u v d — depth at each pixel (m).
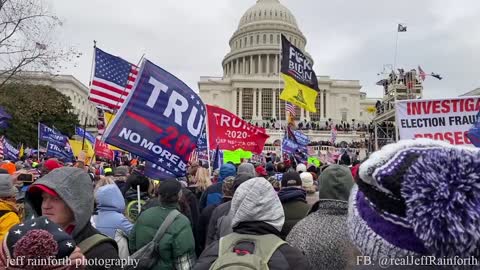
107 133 6.65
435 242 1.58
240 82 112.31
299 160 24.19
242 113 111.69
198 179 9.57
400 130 9.27
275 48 121.06
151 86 6.99
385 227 1.79
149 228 5.31
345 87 117.19
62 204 3.57
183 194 7.44
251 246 3.42
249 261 3.16
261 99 112.00
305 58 18.42
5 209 5.46
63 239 2.80
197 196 9.60
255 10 130.12
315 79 18.73
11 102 30.14
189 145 7.28
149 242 5.23
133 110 6.84
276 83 112.00
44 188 3.47
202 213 7.29
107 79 13.14
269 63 121.62
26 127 51.50
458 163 1.59
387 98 44.91
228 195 7.08
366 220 1.90
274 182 9.54
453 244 1.55
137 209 7.09
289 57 17.88
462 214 1.53
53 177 3.54
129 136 6.78
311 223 4.29
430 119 9.14
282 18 128.12
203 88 115.12
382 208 1.78
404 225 1.72
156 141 6.96
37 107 35.03
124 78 13.38
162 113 7.05
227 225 5.77
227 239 3.59
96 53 13.11
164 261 5.04
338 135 89.12
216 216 6.28
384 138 46.62
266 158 27.31
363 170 1.81
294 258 3.39
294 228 4.43
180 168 7.20
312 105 18.56
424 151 1.72
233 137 14.63
